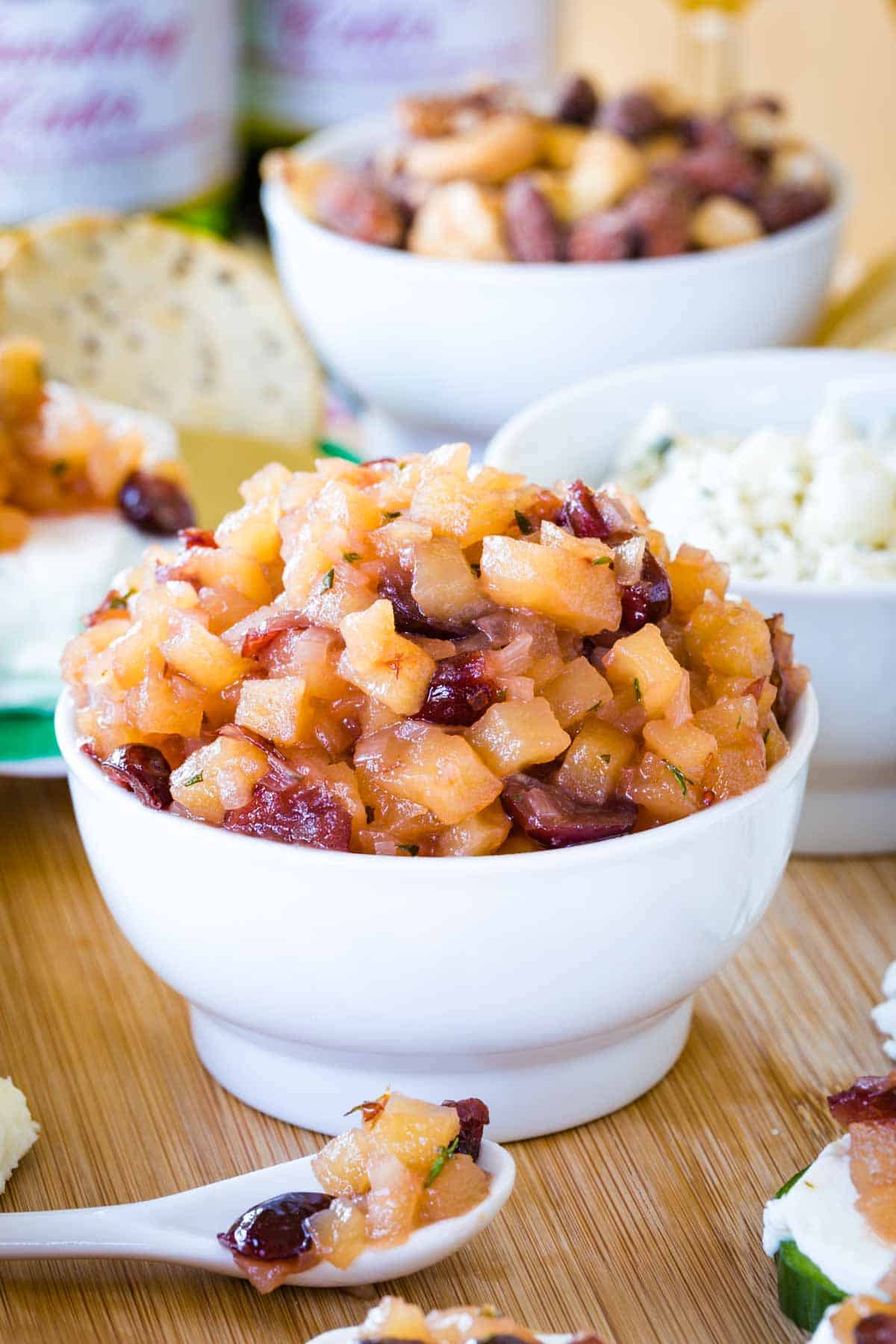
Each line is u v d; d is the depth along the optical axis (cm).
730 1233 57
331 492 57
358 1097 58
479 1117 56
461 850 56
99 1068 61
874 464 67
